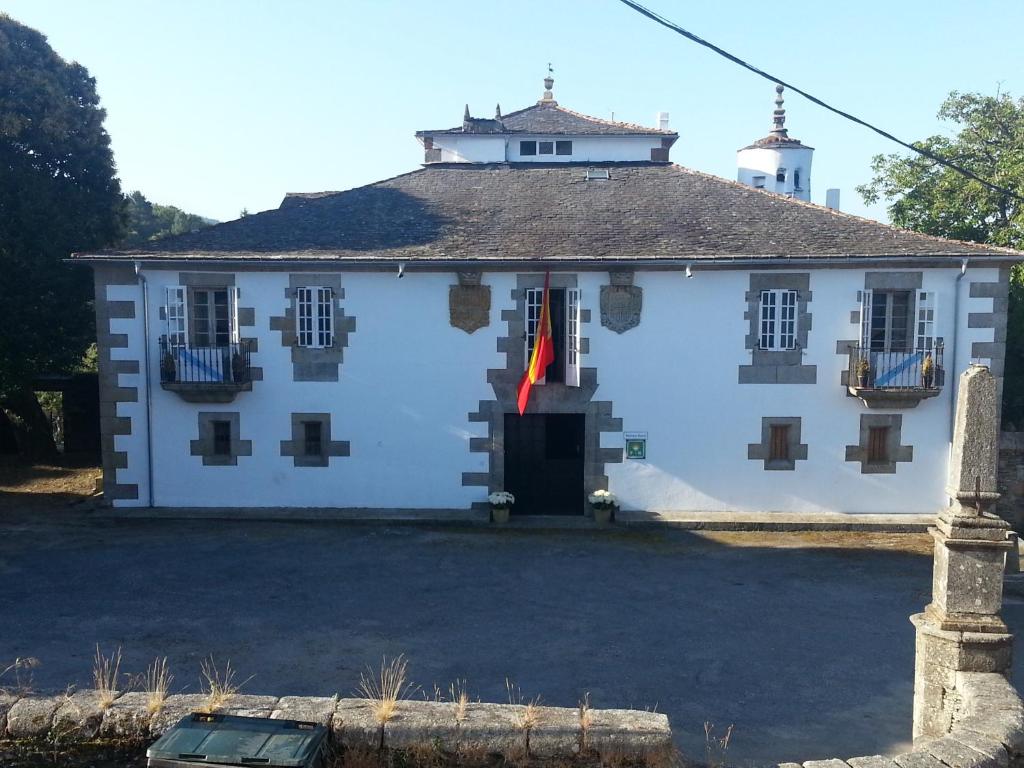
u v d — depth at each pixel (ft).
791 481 54.34
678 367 54.08
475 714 17.99
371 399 55.01
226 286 54.08
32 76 66.74
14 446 77.77
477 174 69.10
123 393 54.75
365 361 54.75
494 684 30.04
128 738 17.49
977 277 51.98
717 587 41.50
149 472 55.26
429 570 43.86
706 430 54.34
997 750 17.60
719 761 24.12
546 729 17.39
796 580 42.75
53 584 40.78
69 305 68.23
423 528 52.80
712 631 35.58
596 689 29.76
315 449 55.67
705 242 54.03
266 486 55.47
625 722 17.72
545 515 55.93
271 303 54.24
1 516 55.26
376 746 17.33
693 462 54.54
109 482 55.36
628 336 53.98
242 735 16.38
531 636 34.78
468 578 42.55
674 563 45.68
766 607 38.63
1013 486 55.62
